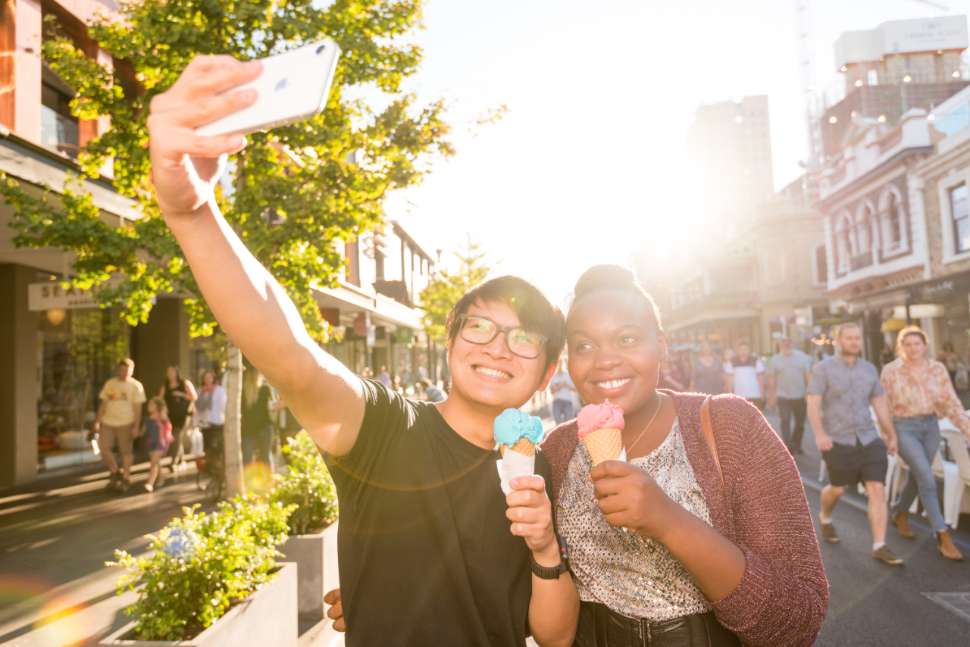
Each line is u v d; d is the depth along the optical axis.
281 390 1.34
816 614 1.41
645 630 1.61
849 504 7.72
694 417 1.68
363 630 1.49
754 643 1.41
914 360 5.76
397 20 7.27
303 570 4.61
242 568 3.50
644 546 1.62
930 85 40.78
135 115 7.37
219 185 7.31
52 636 4.40
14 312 11.68
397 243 34.06
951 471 6.38
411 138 7.58
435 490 1.54
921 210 23.72
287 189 7.04
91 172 7.52
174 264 6.96
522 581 1.59
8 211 8.91
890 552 5.38
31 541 7.22
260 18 6.52
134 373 15.68
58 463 12.70
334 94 7.30
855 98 41.22
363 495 1.54
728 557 1.36
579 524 1.72
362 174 7.68
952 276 21.42
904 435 5.76
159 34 6.45
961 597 4.56
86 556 6.52
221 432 9.51
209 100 0.98
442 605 1.49
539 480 1.41
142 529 7.66
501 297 1.66
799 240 43.81
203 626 3.10
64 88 10.87
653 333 1.76
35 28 9.95
